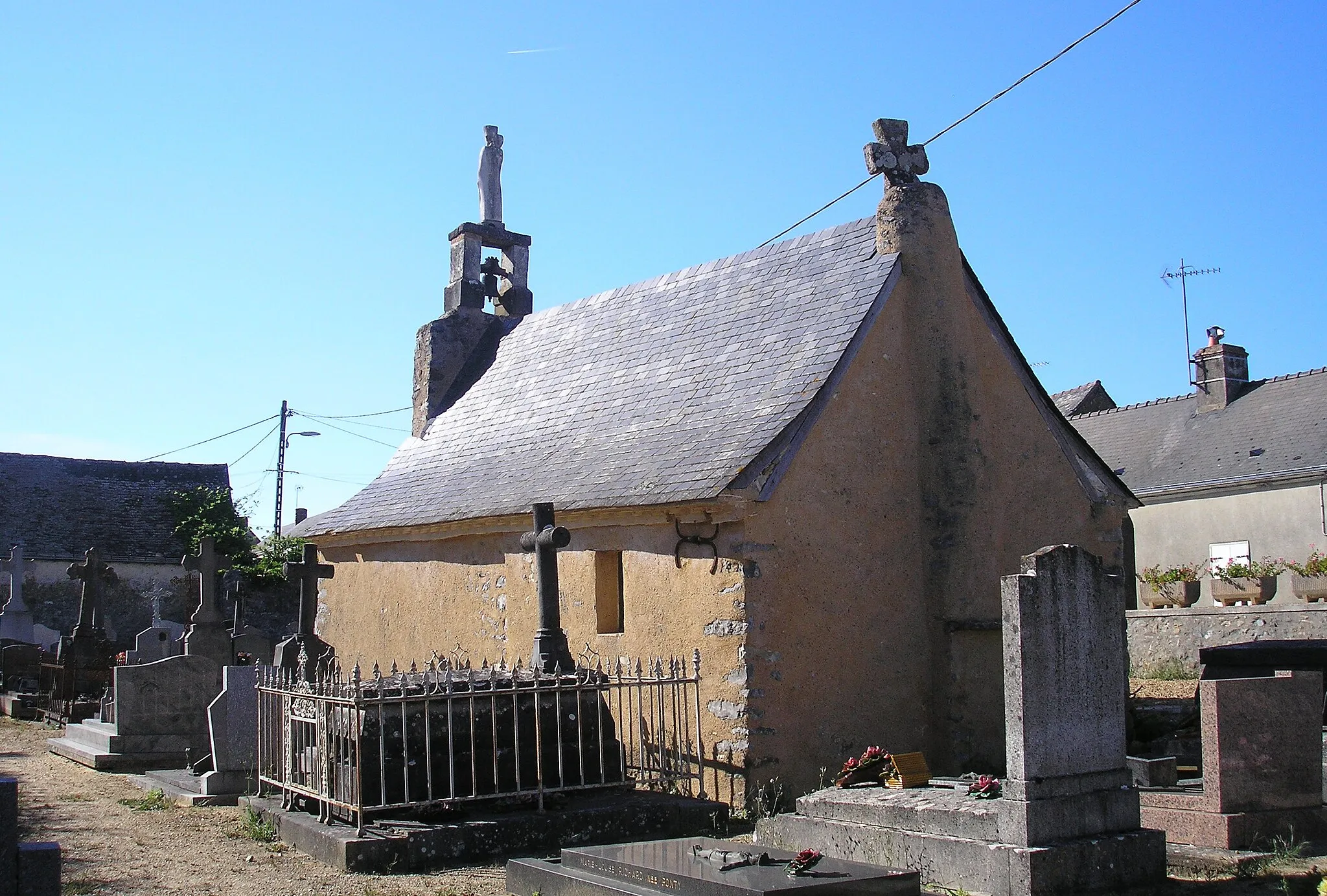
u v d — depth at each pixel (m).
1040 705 8.32
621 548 13.76
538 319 21.25
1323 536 25.83
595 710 11.18
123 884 8.93
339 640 19.62
